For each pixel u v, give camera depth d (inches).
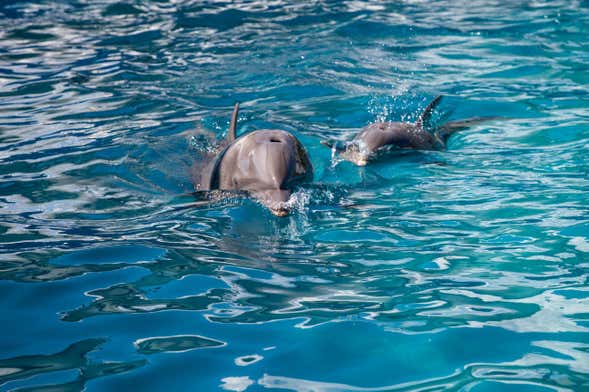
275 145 289.7
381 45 530.6
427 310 196.9
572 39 521.0
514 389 159.6
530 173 306.5
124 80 468.1
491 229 252.2
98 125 388.5
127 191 303.4
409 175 313.6
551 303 197.8
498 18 587.8
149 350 181.6
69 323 196.7
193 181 316.5
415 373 167.5
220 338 186.2
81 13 646.5
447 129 370.9
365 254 237.1
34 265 233.6
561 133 353.7
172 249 245.0
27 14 644.1
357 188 301.0
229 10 643.5
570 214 260.4
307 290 212.4
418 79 457.1
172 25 599.2
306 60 501.0
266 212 275.6
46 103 426.6
